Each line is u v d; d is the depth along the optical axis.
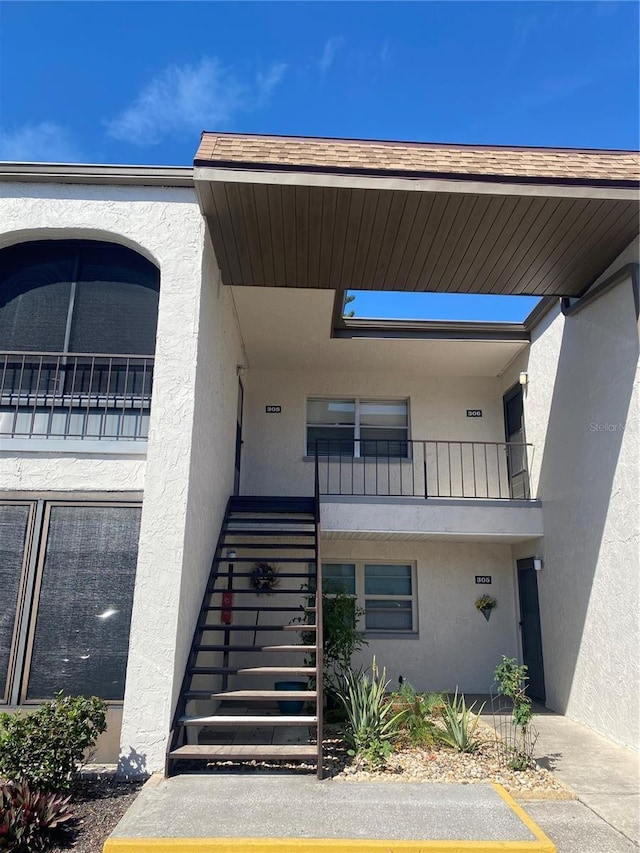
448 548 10.21
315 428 10.91
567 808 4.51
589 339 7.54
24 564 5.54
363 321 9.38
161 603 5.29
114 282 6.65
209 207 6.17
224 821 3.98
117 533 5.62
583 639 7.37
